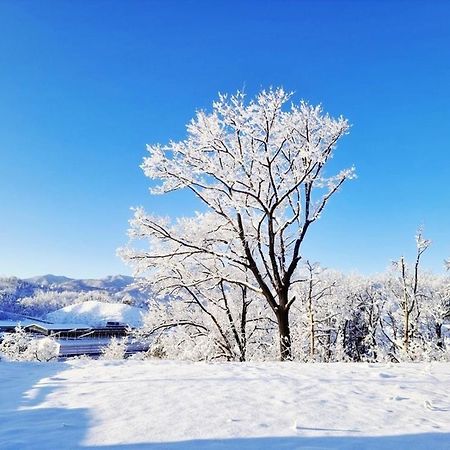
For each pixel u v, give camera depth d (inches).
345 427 203.8
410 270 1336.1
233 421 205.3
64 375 333.7
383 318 1354.6
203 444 172.2
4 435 181.9
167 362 425.7
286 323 748.6
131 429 190.2
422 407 251.3
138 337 901.2
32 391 271.6
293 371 358.6
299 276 965.2
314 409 233.3
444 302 1453.0
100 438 178.4
